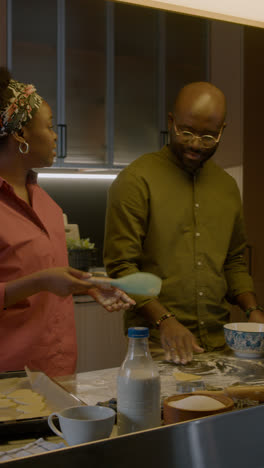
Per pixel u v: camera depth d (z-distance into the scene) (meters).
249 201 3.04
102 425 0.70
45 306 1.29
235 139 3.15
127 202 1.46
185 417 0.75
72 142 3.55
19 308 1.25
